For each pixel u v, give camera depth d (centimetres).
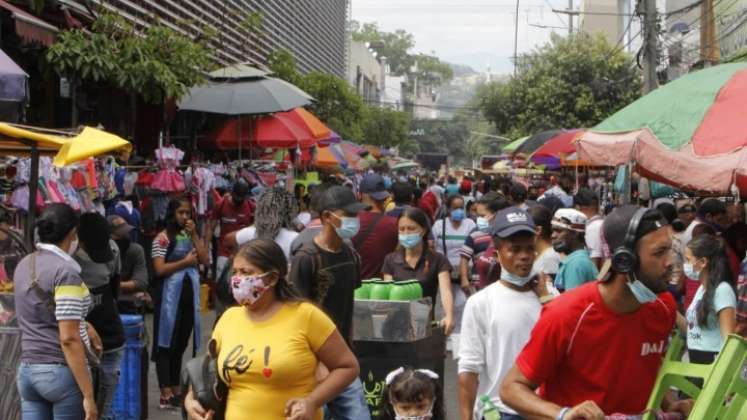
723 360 346
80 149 694
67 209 601
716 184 809
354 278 624
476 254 989
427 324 680
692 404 383
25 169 940
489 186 2125
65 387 589
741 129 830
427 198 1694
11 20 1097
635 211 355
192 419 448
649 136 883
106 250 677
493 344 507
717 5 2248
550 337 367
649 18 1777
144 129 1684
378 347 652
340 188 612
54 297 582
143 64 1338
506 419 486
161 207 1311
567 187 2461
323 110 3356
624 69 3956
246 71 1716
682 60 2617
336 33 4731
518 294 511
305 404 434
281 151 2056
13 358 633
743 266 709
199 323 911
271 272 444
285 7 3180
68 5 1289
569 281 710
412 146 9262
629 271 349
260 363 436
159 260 886
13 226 943
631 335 365
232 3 2367
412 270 793
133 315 797
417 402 505
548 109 3984
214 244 1418
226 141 1712
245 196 1401
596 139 952
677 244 883
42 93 1366
